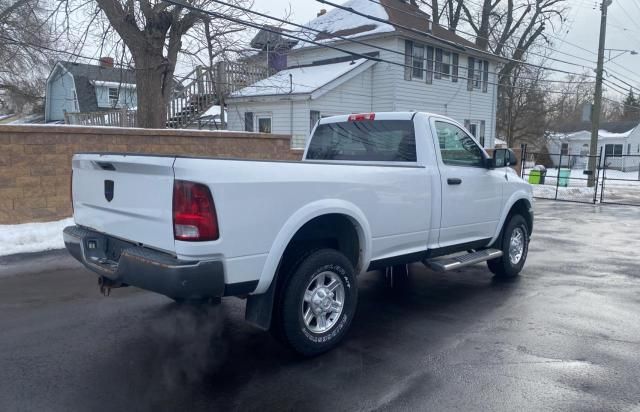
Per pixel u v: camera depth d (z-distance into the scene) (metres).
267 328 3.93
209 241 3.46
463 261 5.74
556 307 5.59
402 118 5.52
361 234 4.55
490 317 5.24
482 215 6.07
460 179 5.62
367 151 5.80
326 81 20.83
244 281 3.68
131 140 10.08
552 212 15.61
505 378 3.83
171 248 3.54
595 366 4.05
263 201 3.72
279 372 3.92
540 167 26.23
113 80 25.41
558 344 4.50
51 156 9.15
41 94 27.69
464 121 27.08
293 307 4.00
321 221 4.37
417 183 5.07
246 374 3.88
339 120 6.11
